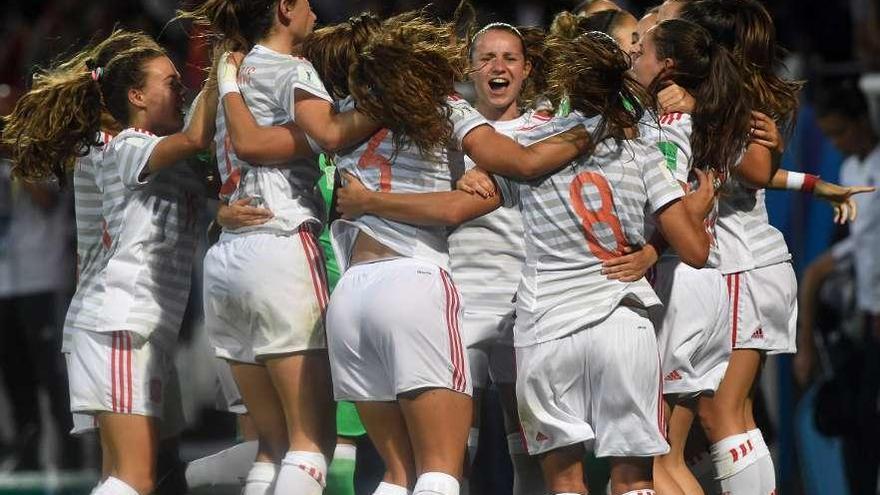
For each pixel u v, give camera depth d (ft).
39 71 69.67
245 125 52.47
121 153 55.67
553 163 51.31
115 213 57.06
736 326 58.39
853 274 80.38
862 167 77.97
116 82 57.16
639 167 52.24
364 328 51.13
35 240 94.89
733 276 58.34
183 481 62.59
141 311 56.39
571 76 51.57
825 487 76.18
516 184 53.42
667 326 55.52
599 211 51.67
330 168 60.64
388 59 50.65
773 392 85.30
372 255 52.29
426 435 50.83
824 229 80.33
